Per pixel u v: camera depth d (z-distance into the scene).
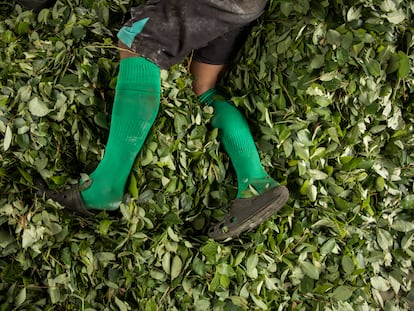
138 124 1.53
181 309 1.62
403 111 1.81
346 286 1.69
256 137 1.77
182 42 1.54
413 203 1.83
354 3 1.67
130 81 1.53
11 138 1.57
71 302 1.57
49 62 1.68
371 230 1.81
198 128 1.69
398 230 1.82
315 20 1.66
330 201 1.74
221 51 1.74
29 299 1.55
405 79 1.74
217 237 1.65
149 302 1.58
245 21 1.58
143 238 1.61
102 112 1.66
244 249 1.69
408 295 1.83
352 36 1.65
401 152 1.80
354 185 1.77
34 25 1.82
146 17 1.52
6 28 1.83
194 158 1.69
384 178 1.80
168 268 1.61
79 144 1.63
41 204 1.59
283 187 1.58
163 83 1.66
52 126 1.60
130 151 1.56
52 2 1.90
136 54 1.54
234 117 1.72
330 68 1.65
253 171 1.66
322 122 1.72
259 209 1.59
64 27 1.76
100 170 1.59
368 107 1.72
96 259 1.59
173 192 1.66
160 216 1.66
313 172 1.72
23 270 1.55
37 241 1.54
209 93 1.80
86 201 1.61
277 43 1.69
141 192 1.63
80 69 1.65
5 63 1.69
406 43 1.73
